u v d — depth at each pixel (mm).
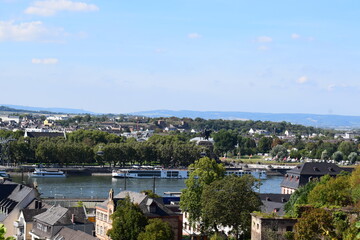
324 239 166000
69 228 193500
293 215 185125
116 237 186375
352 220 172125
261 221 178875
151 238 180250
